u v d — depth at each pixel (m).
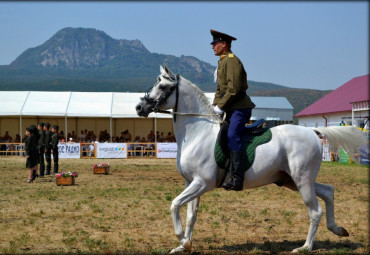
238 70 6.39
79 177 18.19
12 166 23.89
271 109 46.53
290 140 6.66
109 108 34.31
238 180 6.34
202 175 6.38
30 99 34.34
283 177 6.96
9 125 38.00
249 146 6.52
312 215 6.65
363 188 14.55
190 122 6.59
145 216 9.51
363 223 8.91
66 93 35.47
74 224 8.62
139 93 36.62
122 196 12.50
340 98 42.00
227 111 6.59
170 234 7.89
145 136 39.78
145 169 22.59
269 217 9.48
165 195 12.80
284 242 7.37
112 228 8.37
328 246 7.12
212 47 6.87
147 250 6.78
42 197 12.28
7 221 8.96
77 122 38.84
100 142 34.31
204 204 11.03
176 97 6.59
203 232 8.12
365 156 7.09
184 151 6.50
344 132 6.97
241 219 9.28
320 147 6.79
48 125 19.52
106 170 19.73
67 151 31.52
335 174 19.30
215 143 6.48
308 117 44.62
